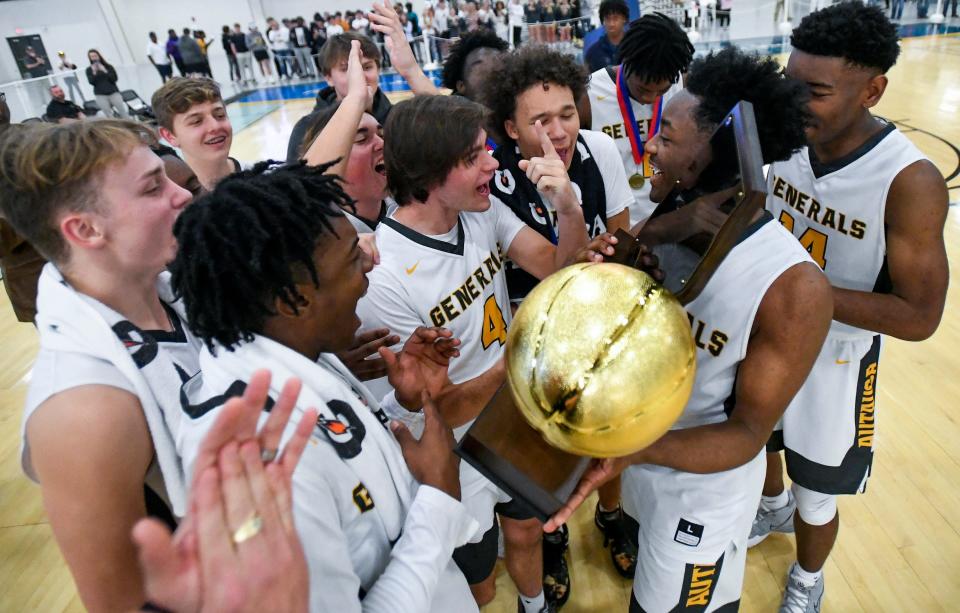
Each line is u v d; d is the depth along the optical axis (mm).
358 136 1688
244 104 12641
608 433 649
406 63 2299
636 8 3549
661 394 645
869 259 1479
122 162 912
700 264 812
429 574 800
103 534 809
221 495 512
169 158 1839
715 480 1187
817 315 943
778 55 9578
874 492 2131
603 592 1931
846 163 1441
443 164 1235
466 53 2658
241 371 783
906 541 1947
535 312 691
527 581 1702
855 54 1288
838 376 1521
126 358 859
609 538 2045
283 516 543
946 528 1979
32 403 819
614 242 994
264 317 795
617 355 633
